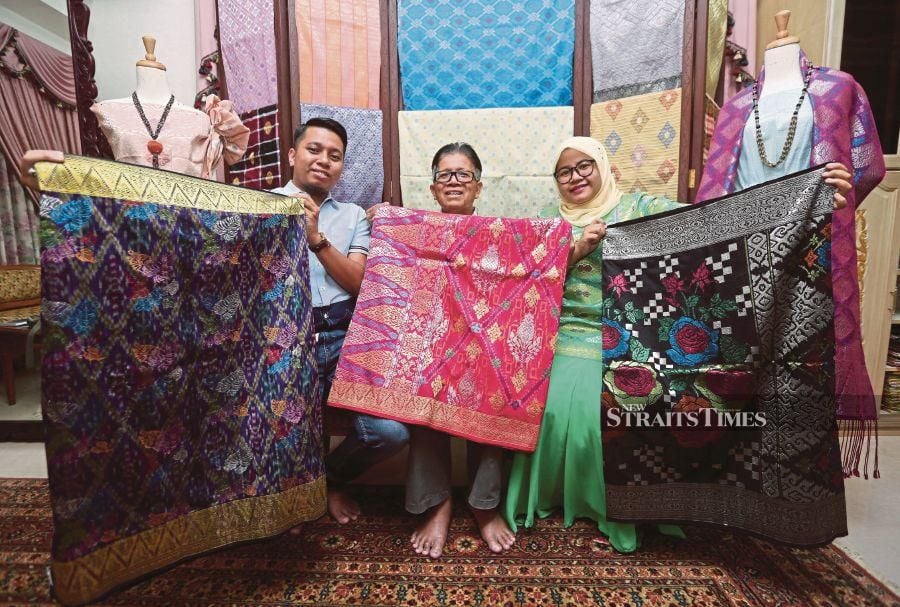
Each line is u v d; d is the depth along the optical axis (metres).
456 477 1.84
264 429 1.17
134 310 0.99
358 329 1.45
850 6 2.02
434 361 1.44
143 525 1.01
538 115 2.18
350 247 1.65
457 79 2.23
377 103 2.26
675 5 1.98
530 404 1.40
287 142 2.15
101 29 2.29
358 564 1.28
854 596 1.14
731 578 1.21
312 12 2.13
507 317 1.46
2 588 1.17
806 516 1.14
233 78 2.27
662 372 1.33
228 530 1.13
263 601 1.13
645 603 1.12
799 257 1.18
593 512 1.44
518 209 2.24
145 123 1.81
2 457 1.96
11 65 2.54
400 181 2.27
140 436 1.01
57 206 0.91
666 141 2.04
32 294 2.82
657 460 1.31
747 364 1.24
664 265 1.37
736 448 1.25
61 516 0.90
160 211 1.03
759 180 1.72
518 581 1.20
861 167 1.61
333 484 1.55
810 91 1.64
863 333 2.09
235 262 1.15
